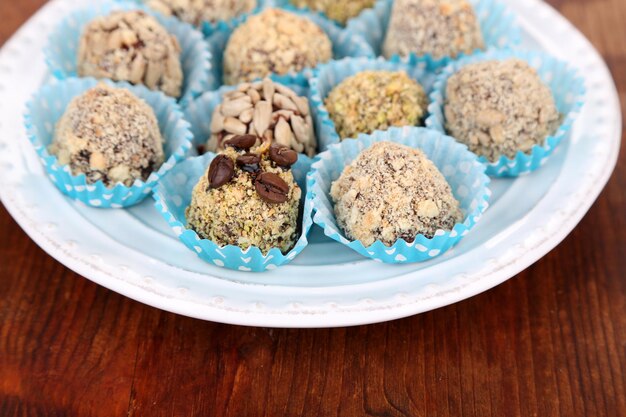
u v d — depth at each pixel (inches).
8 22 13.2
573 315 9.6
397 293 9.1
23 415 8.8
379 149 9.7
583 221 10.5
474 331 9.5
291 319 8.8
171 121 10.9
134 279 9.2
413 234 9.4
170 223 9.5
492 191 10.5
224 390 9.0
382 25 12.7
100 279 9.2
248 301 9.0
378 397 8.9
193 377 9.1
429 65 11.7
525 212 10.0
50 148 10.4
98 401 8.9
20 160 10.5
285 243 9.6
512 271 9.2
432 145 10.4
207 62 11.7
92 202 10.1
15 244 10.2
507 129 10.3
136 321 9.5
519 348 9.3
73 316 9.6
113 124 10.1
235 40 11.6
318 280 9.4
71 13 12.2
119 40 11.0
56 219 9.9
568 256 10.1
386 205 9.4
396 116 10.6
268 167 9.6
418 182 9.5
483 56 11.5
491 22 12.5
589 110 11.1
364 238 9.4
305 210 9.7
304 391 9.0
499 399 8.9
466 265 9.4
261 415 8.8
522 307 9.7
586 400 8.9
